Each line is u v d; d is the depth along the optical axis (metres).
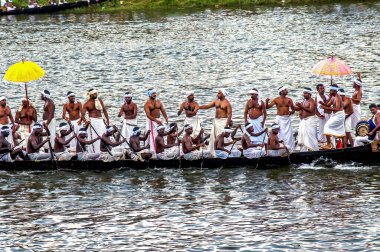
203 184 56.41
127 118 61.44
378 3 162.00
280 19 147.25
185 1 176.12
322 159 58.84
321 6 162.50
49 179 58.75
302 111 59.62
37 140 60.62
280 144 59.22
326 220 48.81
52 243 46.97
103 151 60.25
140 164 60.09
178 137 61.12
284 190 54.47
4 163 60.69
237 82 94.50
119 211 51.72
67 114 65.75
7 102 87.19
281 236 46.78
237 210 51.12
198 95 88.06
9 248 46.47
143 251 45.41
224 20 149.62
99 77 100.81
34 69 62.44
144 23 150.50
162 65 107.69
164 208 51.94
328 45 116.94
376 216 49.12
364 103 80.12
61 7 173.12
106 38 132.75
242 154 59.91
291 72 99.00
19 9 171.38
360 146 58.22
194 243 46.19
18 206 53.22
